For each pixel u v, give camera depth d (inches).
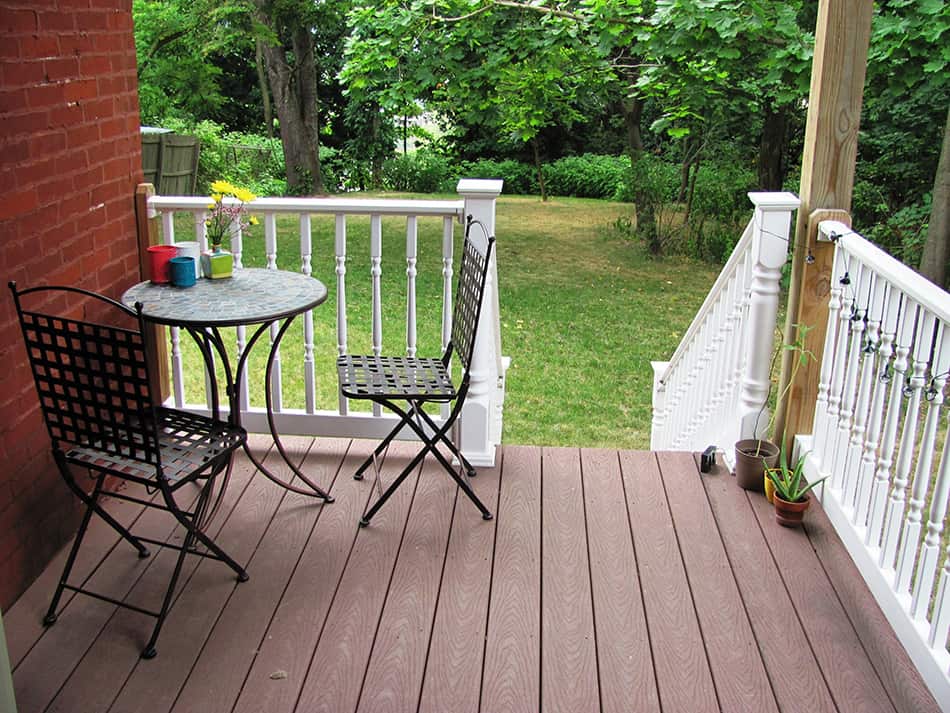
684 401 194.4
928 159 372.2
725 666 93.5
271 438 145.1
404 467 136.4
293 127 603.8
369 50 374.6
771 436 137.3
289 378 277.9
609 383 311.7
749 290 135.4
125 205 129.0
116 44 123.2
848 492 116.9
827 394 126.3
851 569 111.2
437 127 781.3
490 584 107.5
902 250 368.8
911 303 96.9
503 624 100.0
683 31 297.1
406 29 365.7
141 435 103.8
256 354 296.0
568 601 104.3
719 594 106.0
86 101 115.6
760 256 126.2
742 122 467.8
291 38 605.9
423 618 100.8
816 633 99.0
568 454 141.9
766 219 124.5
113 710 86.0
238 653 94.7
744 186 474.9
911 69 277.7
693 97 347.6
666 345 351.6
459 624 99.9
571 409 288.0
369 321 346.0
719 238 477.7
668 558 113.3
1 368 98.7
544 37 359.6
